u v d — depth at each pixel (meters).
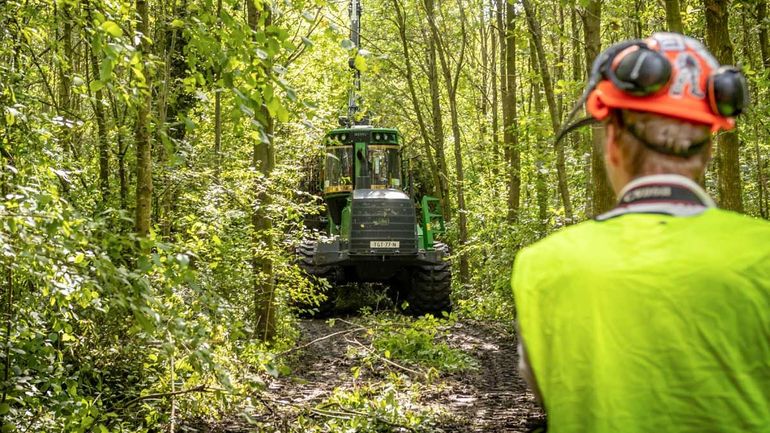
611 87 1.80
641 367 1.61
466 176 31.95
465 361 12.38
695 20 13.89
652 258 1.67
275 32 5.19
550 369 1.70
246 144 14.26
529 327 1.73
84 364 6.50
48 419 5.70
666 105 1.74
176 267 4.94
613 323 1.65
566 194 14.37
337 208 19.97
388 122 32.53
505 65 25.86
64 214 4.48
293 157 14.72
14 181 5.57
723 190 10.05
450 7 30.05
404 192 20.30
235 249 11.03
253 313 11.97
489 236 19.44
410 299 19.16
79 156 10.49
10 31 6.60
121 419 6.74
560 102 18.23
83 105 13.26
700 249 1.66
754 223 1.70
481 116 32.75
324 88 14.84
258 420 8.02
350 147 19.78
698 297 1.62
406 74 28.03
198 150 11.49
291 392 9.73
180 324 4.91
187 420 7.74
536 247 1.80
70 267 4.65
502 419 8.59
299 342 14.10
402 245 18.19
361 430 7.76
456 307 20.27
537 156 14.98
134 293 4.51
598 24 11.78
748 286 1.62
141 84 5.05
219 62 5.16
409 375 11.08
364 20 28.25
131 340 6.88
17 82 6.74
